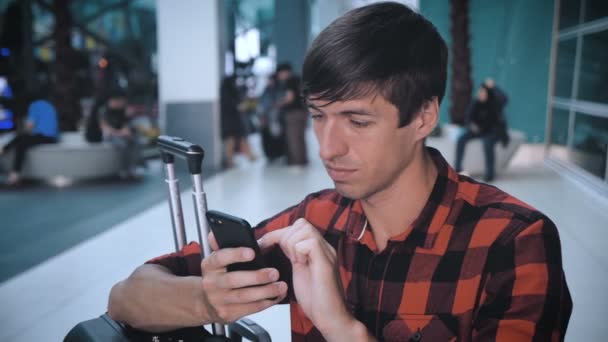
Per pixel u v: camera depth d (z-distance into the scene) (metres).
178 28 7.09
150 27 11.08
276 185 5.99
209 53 7.10
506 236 0.63
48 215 4.65
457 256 0.66
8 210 4.84
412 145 0.63
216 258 0.68
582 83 6.49
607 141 5.41
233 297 0.67
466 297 0.65
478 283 0.64
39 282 3.05
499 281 0.62
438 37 0.62
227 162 7.46
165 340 0.78
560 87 7.46
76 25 9.54
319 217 0.83
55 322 2.54
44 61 8.57
